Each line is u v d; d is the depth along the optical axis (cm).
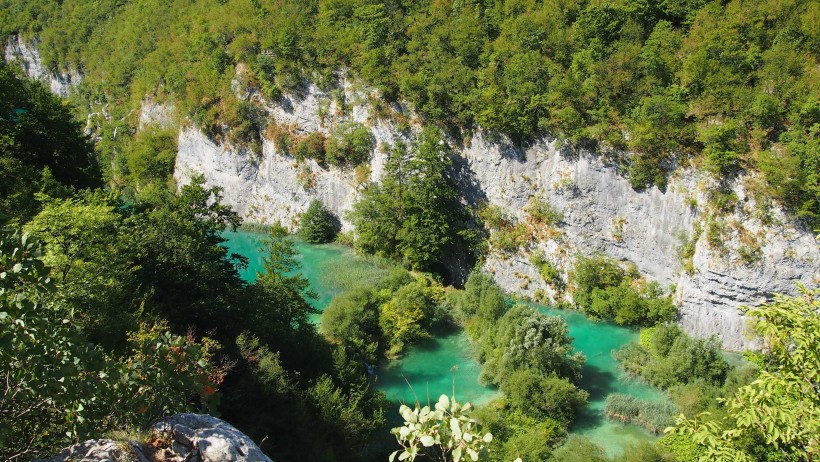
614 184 4856
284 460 2306
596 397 3625
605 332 4597
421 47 5941
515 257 5372
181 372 1127
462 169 5706
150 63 8862
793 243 4019
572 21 5434
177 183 7988
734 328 4244
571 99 4950
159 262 2966
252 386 2483
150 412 1049
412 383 3822
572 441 2981
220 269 3434
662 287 4666
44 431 1003
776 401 1083
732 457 1099
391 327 4353
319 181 6788
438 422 797
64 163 4488
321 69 6631
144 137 8362
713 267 4259
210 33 7675
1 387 917
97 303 2109
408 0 6391
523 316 3922
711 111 4394
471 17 5809
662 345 3900
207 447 947
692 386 3466
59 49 11906
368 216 5844
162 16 9606
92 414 1008
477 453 770
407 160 5906
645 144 4609
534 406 3322
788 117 4166
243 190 7381
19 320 891
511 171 5419
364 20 6388
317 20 6831
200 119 7444
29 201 3014
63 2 12781
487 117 5281
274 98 7006
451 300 4988
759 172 4159
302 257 6131
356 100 6375
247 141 7238
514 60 5244
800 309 1106
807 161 3953
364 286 4781
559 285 5122
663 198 4606
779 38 4400
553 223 5178
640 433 3238
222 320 3022
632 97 4781
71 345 988
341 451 2573
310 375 3175
